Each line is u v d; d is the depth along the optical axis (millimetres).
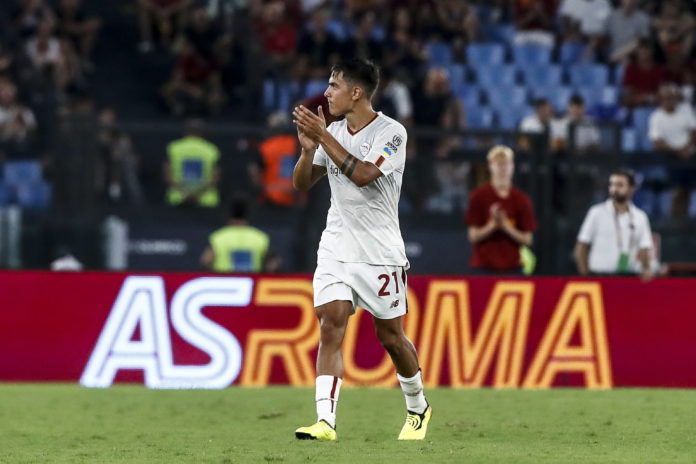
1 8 75750
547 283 39781
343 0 78438
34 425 29312
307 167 24156
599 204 48562
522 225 44062
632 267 44656
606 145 51562
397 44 73000
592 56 79125
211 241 54531
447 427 28156
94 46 78875
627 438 25969
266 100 74188
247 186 56000
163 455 22984
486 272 43969
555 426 28516
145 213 55969
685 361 39938
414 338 39469
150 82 78312
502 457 22031
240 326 39438
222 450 23656
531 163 50750
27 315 39594
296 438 24766
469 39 78125
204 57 75688
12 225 54281
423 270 53812
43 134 72312
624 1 79250
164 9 78375
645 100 74125
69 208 53500
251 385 39375
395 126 24031
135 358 39406
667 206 57531
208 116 75375
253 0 77062
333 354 24062
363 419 30219
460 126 70250
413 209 53812
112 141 56000
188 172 56281
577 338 39781
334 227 24219
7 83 71000
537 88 76875
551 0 79375
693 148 66125
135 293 39469
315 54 71562
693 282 40125
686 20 78000
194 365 39281
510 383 39594
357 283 24016
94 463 21859
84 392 37188
